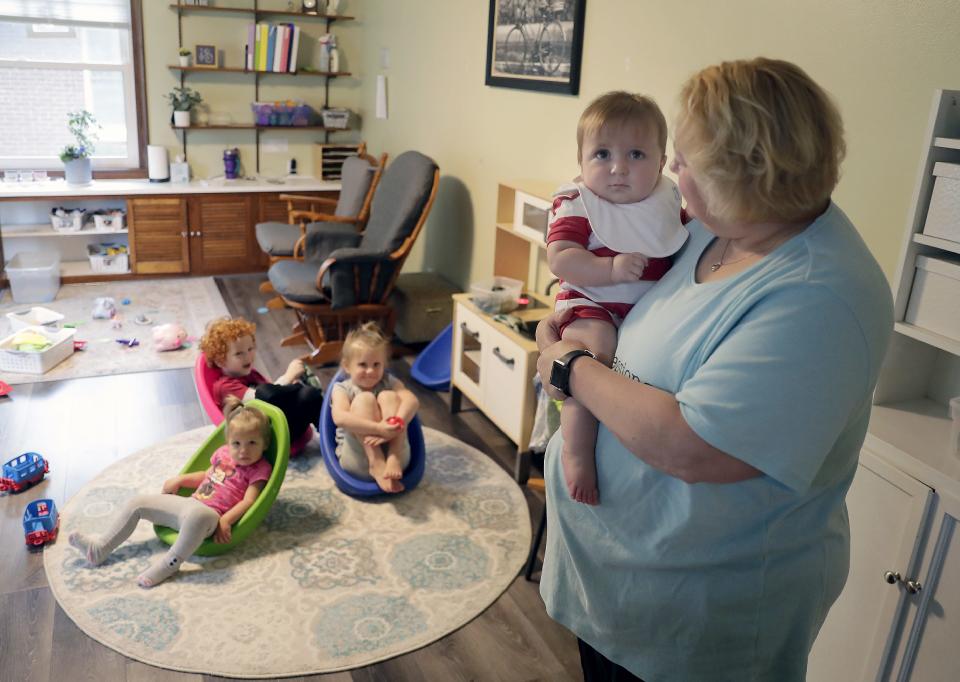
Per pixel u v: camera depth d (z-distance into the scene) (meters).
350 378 3.07
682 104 0.96
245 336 3.23
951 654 1.58
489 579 2.56
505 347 3.15
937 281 1.66
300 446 3.25
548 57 3.60
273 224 5.18
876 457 1.71
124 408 3.60
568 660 2.25
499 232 3.82
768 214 0.93
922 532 1.62
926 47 1.96
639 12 3.01
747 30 2.52
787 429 0.91
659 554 1.11
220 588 2.45
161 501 2.54
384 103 5.38
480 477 3.18
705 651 1.14
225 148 5.89
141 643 2.21
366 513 2.88
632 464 1.12
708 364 0.96
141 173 5.66
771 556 1.07
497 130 4.17
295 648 2.22
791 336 0.91
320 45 5.88
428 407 3.81
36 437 3.30
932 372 1.92
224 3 5.56
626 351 1.15
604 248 1.27
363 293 4.30
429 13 4.84
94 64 5.41
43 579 2.46
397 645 2.25
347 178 5.19
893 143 2.08
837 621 1.84
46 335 4.09
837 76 2.22
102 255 5.36
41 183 5.29
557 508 1.28
